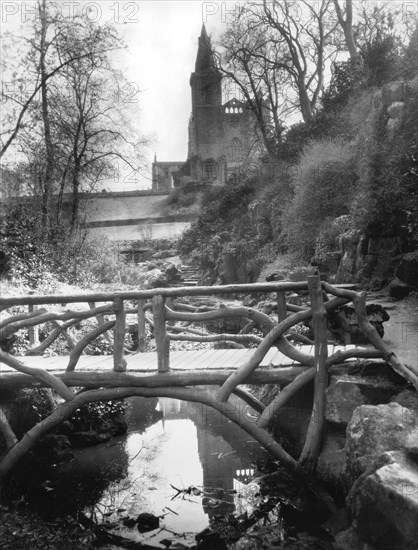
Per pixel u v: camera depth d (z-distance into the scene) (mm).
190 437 7367
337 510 4754
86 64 16062
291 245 15062
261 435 5035
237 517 5059
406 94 11859
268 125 24766
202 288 5355
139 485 5816
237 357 5926
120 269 20500
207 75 50969
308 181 13766
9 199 13391
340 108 18062
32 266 11914
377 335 5113
